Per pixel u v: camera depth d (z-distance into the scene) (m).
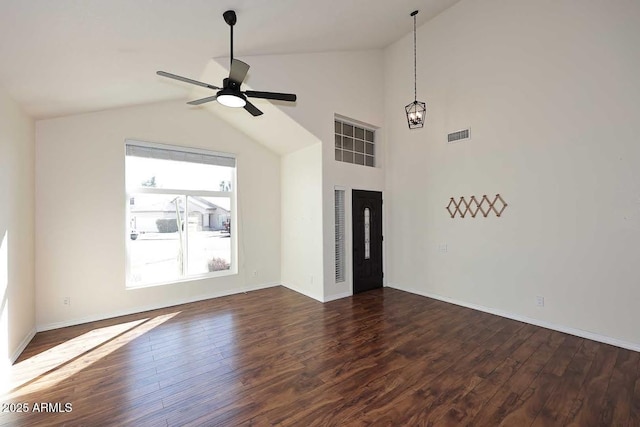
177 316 3.93
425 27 4.73
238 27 2.77
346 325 3.58
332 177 4.68
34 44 2.09
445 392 2.22
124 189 4.02
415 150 4.92
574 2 3.22
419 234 4.88
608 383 2.31
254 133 5.04
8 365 2.63
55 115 3.47
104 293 3.86
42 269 3.46
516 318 3.72
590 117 3.13
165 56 2.96
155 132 4.28
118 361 2.72
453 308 4.20
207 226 4.88
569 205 3.29
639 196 2.86
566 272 3.31
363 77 5.10
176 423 1.91
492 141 3.94
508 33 3.76
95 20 2.03
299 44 3.91
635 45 2.87
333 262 4.69
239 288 5.09
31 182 3.30
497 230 3.90
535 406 2.05
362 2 3.29
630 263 2.91
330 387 2.30
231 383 2.36
